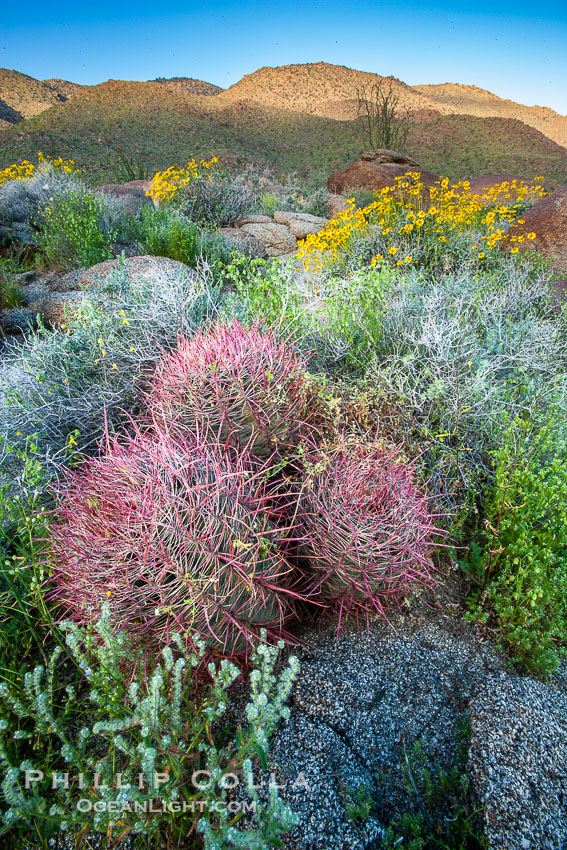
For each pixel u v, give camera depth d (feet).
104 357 10.74
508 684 6.23
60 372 10.78
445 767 5.64
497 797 5.15
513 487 7.67
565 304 14.70
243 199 30.89
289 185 48.98
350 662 6.54
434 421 9.78
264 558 5.88
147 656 5.74
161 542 5.24
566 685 6.46
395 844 4.96
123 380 10.76
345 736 5.83
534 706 5.94
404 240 17.93
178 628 5.46
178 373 7.41
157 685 4.42
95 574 5.42
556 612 6.95
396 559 6.11
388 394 9.40
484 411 9.79
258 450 7.38
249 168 58.29
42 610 6.49
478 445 9.50
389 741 5.82
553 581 6.99
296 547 6.62
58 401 10.23
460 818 5.22
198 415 6.93
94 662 6.02
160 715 4.89
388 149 48.88
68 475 8.00
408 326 11.68
